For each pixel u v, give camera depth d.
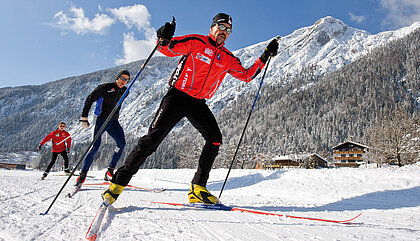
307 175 5.66
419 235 1.38
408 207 2.74
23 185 3.46
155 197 2.82
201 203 2.32
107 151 70.12
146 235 1.32
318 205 2.74
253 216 1.89
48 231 1.38
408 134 23.83
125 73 3.77
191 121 2.50
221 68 2.43
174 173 7.96
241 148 42.00
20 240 1.23
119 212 1.91
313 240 1.28
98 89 3.62
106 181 4.26
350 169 5.84
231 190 5.09
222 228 1.49
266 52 2.79
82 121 3.57
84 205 2.14
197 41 2.24
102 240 1.23
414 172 4.93
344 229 1.52
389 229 1.53
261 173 6.53
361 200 3.38
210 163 2.45
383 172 5.16
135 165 2.00
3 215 1.72
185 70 2.26
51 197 2.52
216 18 2.35
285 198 3.84
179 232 1.39
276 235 1.37
